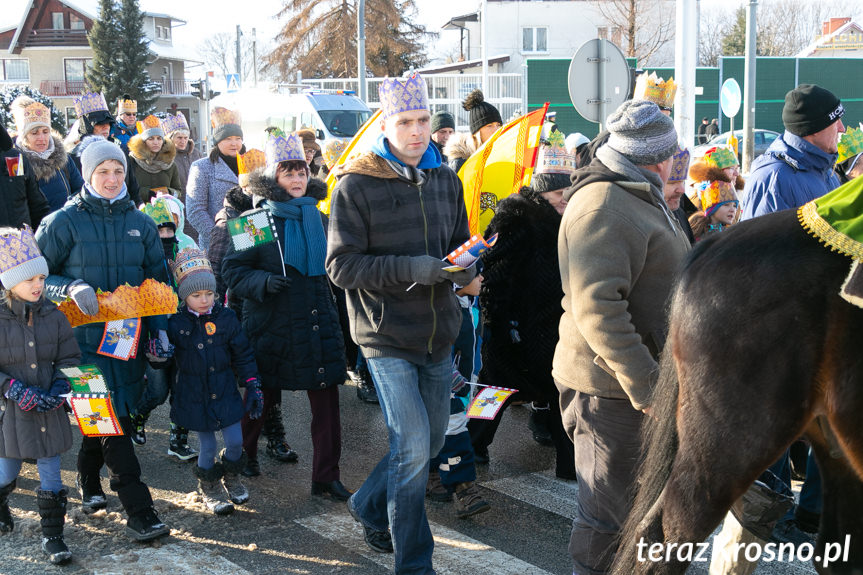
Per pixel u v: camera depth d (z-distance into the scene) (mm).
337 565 4109
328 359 4809
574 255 3244
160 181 8461
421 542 3809
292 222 4859
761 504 3123
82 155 4445
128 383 4488
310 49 48156
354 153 5105
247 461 4855
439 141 8047
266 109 22859
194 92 21750
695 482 2883
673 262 3305
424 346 3783
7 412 4129
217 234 5688
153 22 64812
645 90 4637
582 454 3453
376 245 3762
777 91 33656
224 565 4109
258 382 4820
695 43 10336
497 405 4113
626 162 3314
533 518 4648
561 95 30094
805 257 2766
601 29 44594
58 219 4359
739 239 2918
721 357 2828
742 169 20750
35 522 4539
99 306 4312
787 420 2770
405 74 3734
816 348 2736
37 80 60938
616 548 3383
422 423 3754
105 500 4719
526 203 4781
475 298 5000
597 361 3268
